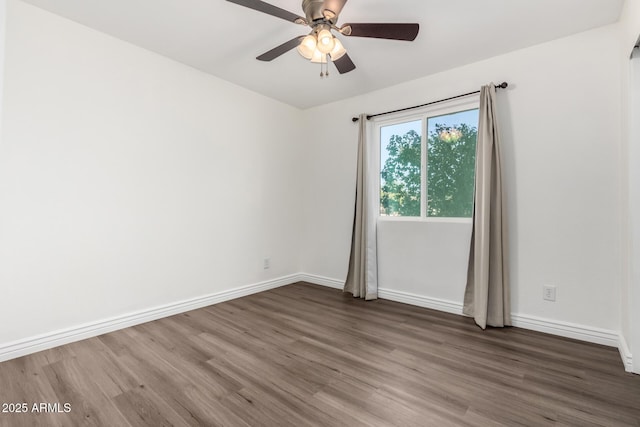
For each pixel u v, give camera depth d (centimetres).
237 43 259
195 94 306
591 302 234
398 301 338
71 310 231
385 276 349
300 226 430
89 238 239
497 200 263
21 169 207
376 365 200
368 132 353
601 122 229
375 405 159
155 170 278
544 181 252
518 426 144
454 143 306
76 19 225
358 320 281
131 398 164
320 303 332
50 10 215
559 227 246
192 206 306
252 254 367
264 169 379
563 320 245
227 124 336
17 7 204
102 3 207
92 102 238
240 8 212
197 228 311
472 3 202
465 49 261
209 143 320
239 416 150
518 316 264
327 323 274
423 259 321
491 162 265
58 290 224
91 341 233
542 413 153
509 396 167
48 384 176
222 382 179
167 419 148
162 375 186
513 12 212
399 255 338
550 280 250
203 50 270
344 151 385
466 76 290
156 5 208
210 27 235
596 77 231
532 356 212
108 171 248
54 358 206
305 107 419
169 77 286
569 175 242
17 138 205
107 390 171
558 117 246
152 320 277
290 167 413
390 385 177
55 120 221
